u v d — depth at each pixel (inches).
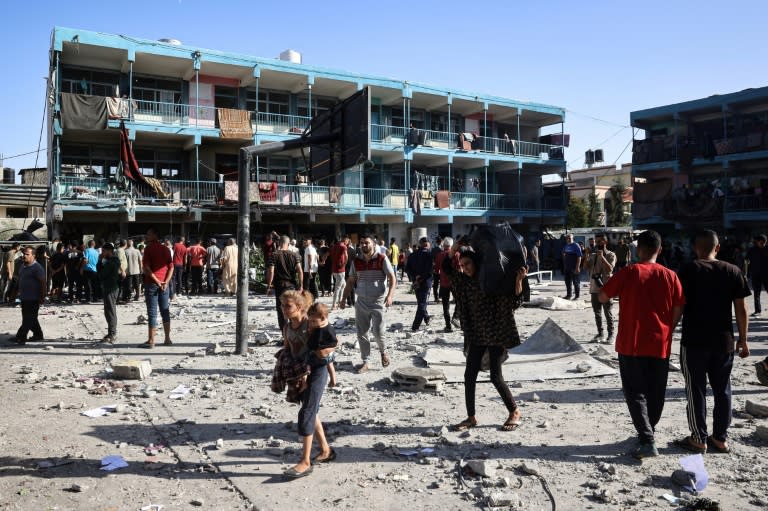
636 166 1373.0
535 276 1102.4
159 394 263.9
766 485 157.8
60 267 681.6
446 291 443.2
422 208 1337.4
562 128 1606.8
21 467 174.2
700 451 182.9
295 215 1186.6
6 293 680.4
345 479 165.2
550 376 291.3
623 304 186.1
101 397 258.4
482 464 167.0
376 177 1387.8
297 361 170.4
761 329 456.4
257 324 495.2
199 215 1026.1
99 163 1087.0
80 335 436.5
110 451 188.7
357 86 1254.3
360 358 343.3
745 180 1207.6
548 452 185.9
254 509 145.8
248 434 206.4
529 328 464.8
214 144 1170.6
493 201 1494.8
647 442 179.0
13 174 1453.0
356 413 231.6
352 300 653.3
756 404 223.5
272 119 1246.9
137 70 1099.9
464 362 321.7
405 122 1342.3
